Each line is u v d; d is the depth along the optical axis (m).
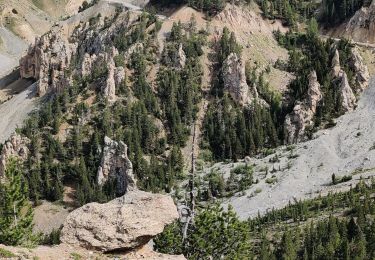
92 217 46.56
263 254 143.75
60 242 46.34
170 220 48.09
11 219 78.25
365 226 158.50
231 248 67.00
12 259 41.81
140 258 46.19
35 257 42.69
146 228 46.62
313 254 144.38
